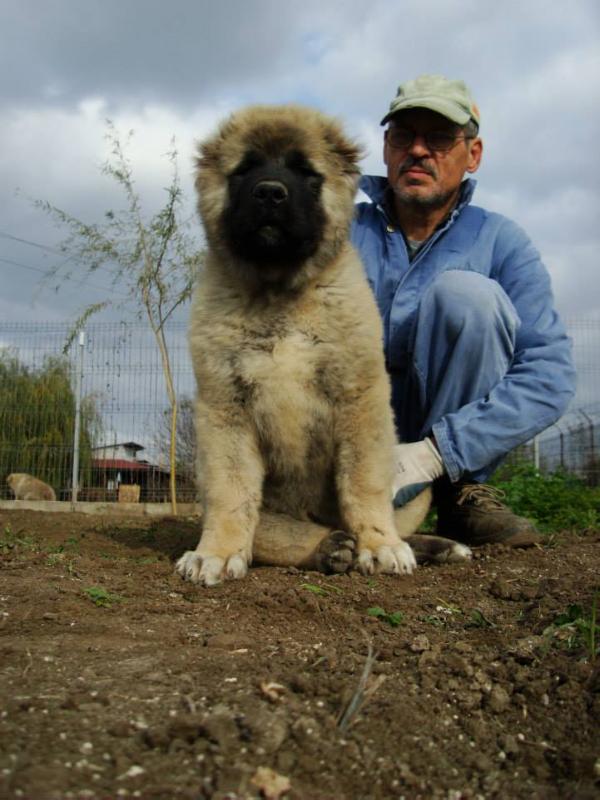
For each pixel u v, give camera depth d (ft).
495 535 4.30
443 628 2.82
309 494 3.98
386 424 3.72
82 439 11.46
